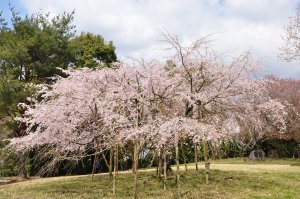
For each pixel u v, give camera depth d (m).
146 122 11.63
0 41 19.75
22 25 19.52
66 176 17.50
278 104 12.84
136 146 10.53
